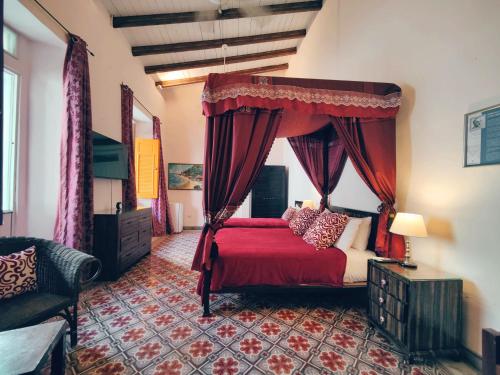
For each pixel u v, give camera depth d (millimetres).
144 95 5297
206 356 1781
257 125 2258
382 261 2188
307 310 2504
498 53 1651
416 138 2340
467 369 1723
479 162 1752
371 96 2432
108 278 3170
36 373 1010
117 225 3178
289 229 3889
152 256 4328
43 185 2740
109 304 2551
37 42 2670
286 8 4309
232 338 2004
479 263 1758
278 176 6641
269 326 2195
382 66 2857
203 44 4789
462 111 1895
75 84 2662
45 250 1984
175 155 6965
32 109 2699
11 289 1732
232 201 2295
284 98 2248
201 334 2051
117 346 1873
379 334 2104
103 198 3582
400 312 1825
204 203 2352
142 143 5352
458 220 1919
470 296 1811
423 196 2256
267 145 2291
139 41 4461
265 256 2410
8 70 2455
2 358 1052
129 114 4227
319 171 4109
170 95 6941
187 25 4227
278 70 7078
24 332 1230
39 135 2721
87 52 2959
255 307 2543
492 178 1686
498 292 1642
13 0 2049
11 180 2553
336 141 3752
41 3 2316
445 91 2043
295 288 2439
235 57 5766
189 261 4043
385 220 2514
